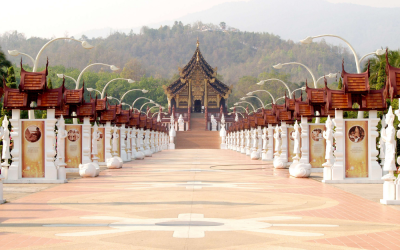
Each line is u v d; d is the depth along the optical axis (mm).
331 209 13562
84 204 14469
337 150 20734
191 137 94562
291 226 10977
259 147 46406
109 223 11320
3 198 15969
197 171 28609
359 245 9172
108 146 32188
